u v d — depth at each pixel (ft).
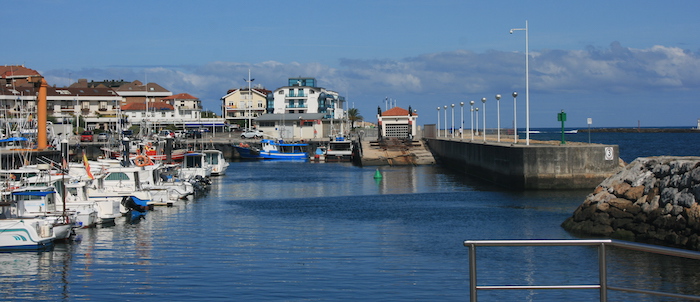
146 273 88.28
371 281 82.74
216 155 269.64
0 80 414.21
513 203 158.10
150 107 510.17
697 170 98.22
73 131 401.08
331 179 246.06
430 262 93.09
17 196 114.21
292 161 370.73
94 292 79.00
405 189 203.10
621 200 110.73
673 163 105.09
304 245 107.76
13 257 98.63
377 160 326.03
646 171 111.14
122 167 161.58
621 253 92.53
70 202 125.08
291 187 215.72
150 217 143.23
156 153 248.93
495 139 315.99
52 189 118.32
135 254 100.89
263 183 231.50
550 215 136.15
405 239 111.96
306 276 85.71
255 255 99.76
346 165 334.44
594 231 110.22
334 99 572.10
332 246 106.63
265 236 117.08
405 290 78.23
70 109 477.77
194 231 123.13
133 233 120.78
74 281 84.23
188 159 243.40
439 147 336.49
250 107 506.48
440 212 145.48
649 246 29.14
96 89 508.12
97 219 129.70
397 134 390.42
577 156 180.75
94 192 143.33
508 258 92.12
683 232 95.45
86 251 103.09
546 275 81.92
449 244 106.42
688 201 96.94
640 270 82.79
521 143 238.89
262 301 74.23
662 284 76.18
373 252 101.09
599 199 114.32
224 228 126.72
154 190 162.71
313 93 534.78
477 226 124.26
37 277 86.38
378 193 192.54
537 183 182.60
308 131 457.68
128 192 148.77
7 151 188.65
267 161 371.15
